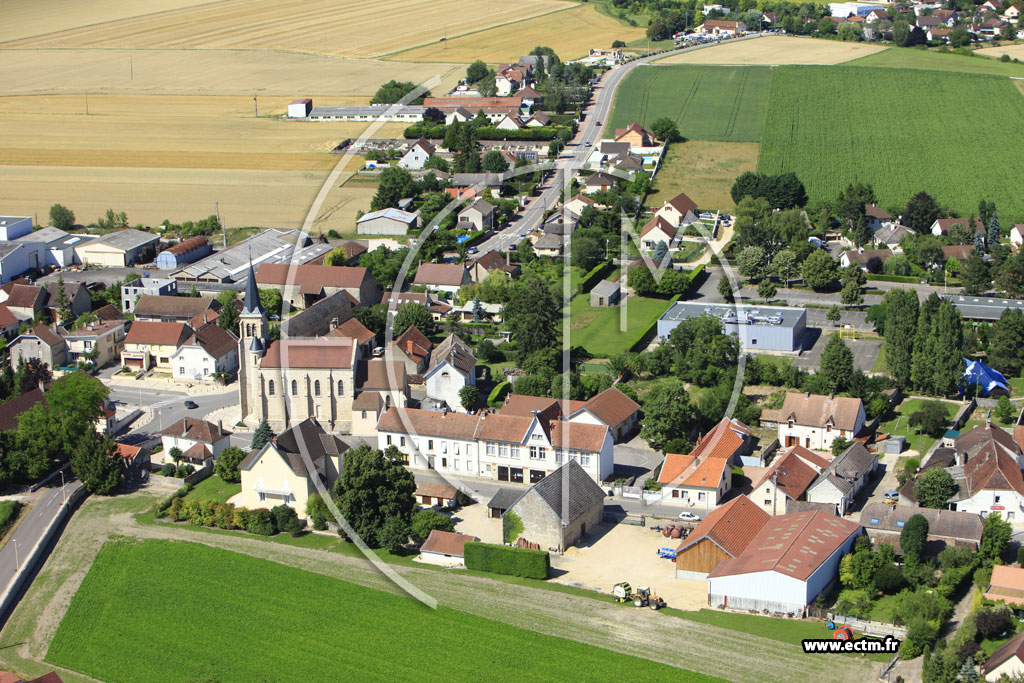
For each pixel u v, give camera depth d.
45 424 154.38
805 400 158.12
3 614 127.19
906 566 123.44
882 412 162.50
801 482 140.25
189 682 113.56
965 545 125.19
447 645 114.25
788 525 127.44
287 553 133.38
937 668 103.69
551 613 118.00
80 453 150.00
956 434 155.50
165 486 151.88
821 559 119.88
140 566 132.88
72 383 158.38
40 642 122.31
